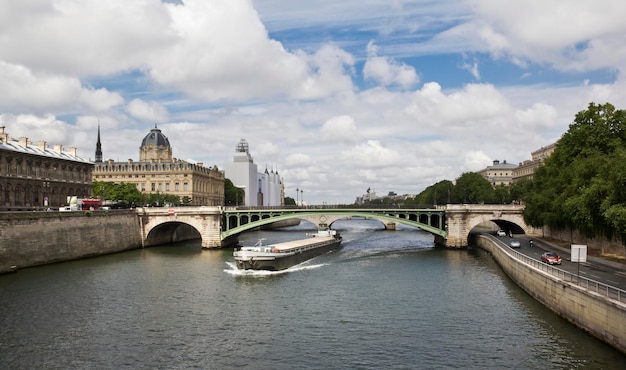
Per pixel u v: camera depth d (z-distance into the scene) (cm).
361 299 5869
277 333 4578
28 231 8200
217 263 8806
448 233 11281
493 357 3888
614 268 5788
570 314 4450
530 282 5678
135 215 11550
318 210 11675
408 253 10362
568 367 3525
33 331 4634
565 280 4697
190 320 5006
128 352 4097
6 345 4253
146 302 5738
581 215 6850
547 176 10181
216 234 11419
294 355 4016
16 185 10456
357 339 4391
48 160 11575
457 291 6225
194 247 11794
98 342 4334
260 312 5303
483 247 10869
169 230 13000
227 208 12069
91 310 5369
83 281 6956
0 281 6912
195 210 11450
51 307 5481
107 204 12281
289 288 6531
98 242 10025
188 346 4238
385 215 11531
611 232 6384
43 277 7244
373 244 12756
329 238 11675
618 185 5650
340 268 8238
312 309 5416
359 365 3794
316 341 4347
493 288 6350
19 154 10550
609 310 3719
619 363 3509
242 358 3959
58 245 8900
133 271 7862
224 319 5044
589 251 7512
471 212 11250
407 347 4166
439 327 4694
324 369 3725
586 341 3972
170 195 18962
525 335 4262
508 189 19400
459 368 3697
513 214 11294
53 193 11775
